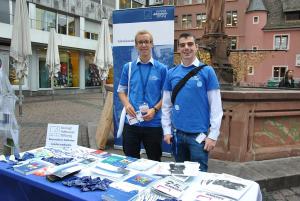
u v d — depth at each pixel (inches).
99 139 241.8
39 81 861.8
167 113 130.2
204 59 304.8
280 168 192.1
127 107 137.2
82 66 1024.2
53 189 85.8
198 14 1847.9
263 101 203.0
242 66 433.7
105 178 91.8
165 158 212.4
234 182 89.0
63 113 455.2
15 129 151.4
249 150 203.6
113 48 222.2
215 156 207.3
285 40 1649.9
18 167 101.3
